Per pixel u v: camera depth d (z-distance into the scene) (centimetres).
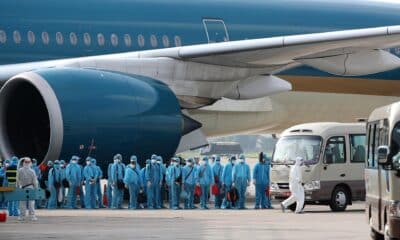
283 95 8112
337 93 8300
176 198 7025
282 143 6969
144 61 6838
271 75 7438
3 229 4897
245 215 6200
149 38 7569
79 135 6281
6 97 6481
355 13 8312
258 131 8506
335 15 8231
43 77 6291
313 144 6769
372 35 6481
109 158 6562
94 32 7375
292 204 6744
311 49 6725
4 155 6538
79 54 7294
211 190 7488
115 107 6419
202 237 4491
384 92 8506
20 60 7088
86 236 4497
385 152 3866
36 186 5750
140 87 6588
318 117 8381
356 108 8456
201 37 7750
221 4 7894
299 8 8125
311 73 8069
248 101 7944
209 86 7081
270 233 4756
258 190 7181
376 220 4238
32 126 6725
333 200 6712
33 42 7144
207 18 7800
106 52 7400
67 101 6250
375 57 6956
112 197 6881
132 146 6538
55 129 6206
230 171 7131
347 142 6812
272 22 7981
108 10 7481
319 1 8262
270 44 6656
